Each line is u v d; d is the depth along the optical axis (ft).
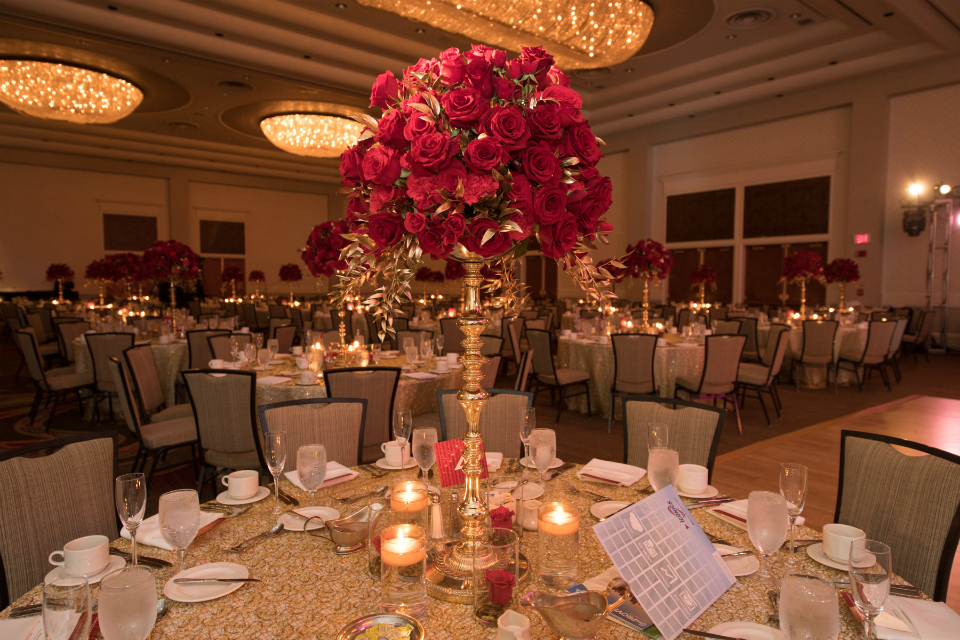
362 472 6.38
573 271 4.46
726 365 16.35
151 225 54.29
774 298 39.52
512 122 3.84
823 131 36.50
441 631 3.45
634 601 3.76
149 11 25.29
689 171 43.24
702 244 42.93
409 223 3.93
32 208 49.08
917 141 32.99
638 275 21.84
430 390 12.53
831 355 22.34
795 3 26.63
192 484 12.53
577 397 19.72
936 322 33.32
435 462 5.50
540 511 4.00
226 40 28.60
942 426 17.17
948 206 32.07
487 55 4.13
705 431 7.07
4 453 5.28
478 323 4.23
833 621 2.76
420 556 3.55
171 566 4.23
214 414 9.85
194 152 50.65
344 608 3.69
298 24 27.53
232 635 3.41
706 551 3.92
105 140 46.70
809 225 37.45
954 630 3.34
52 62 29.78
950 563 4.92
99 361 16.87
